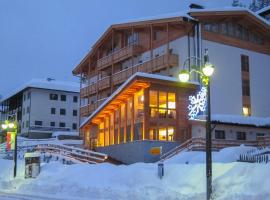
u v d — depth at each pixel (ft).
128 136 119.14
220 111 135.33
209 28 138.82
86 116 178.50
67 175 81.71
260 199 45.24
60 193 74.13
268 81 152.15
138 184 64.28
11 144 105.40
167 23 136.15
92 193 67.00
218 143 106.32
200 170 59.82
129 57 157.89
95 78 190.29
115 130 128.26
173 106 114.62
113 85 163.43
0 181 98.32
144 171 66.80
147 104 110.32
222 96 136.87
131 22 152.35
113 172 73.97
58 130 247.09
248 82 145.89
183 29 136.15
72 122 254.47
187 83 114.62
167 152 106.93
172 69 137.69
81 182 74.38
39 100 244.63
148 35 153.07
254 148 94.68
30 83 242.99
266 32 150.30
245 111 143.02
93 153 115.34
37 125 241.96
